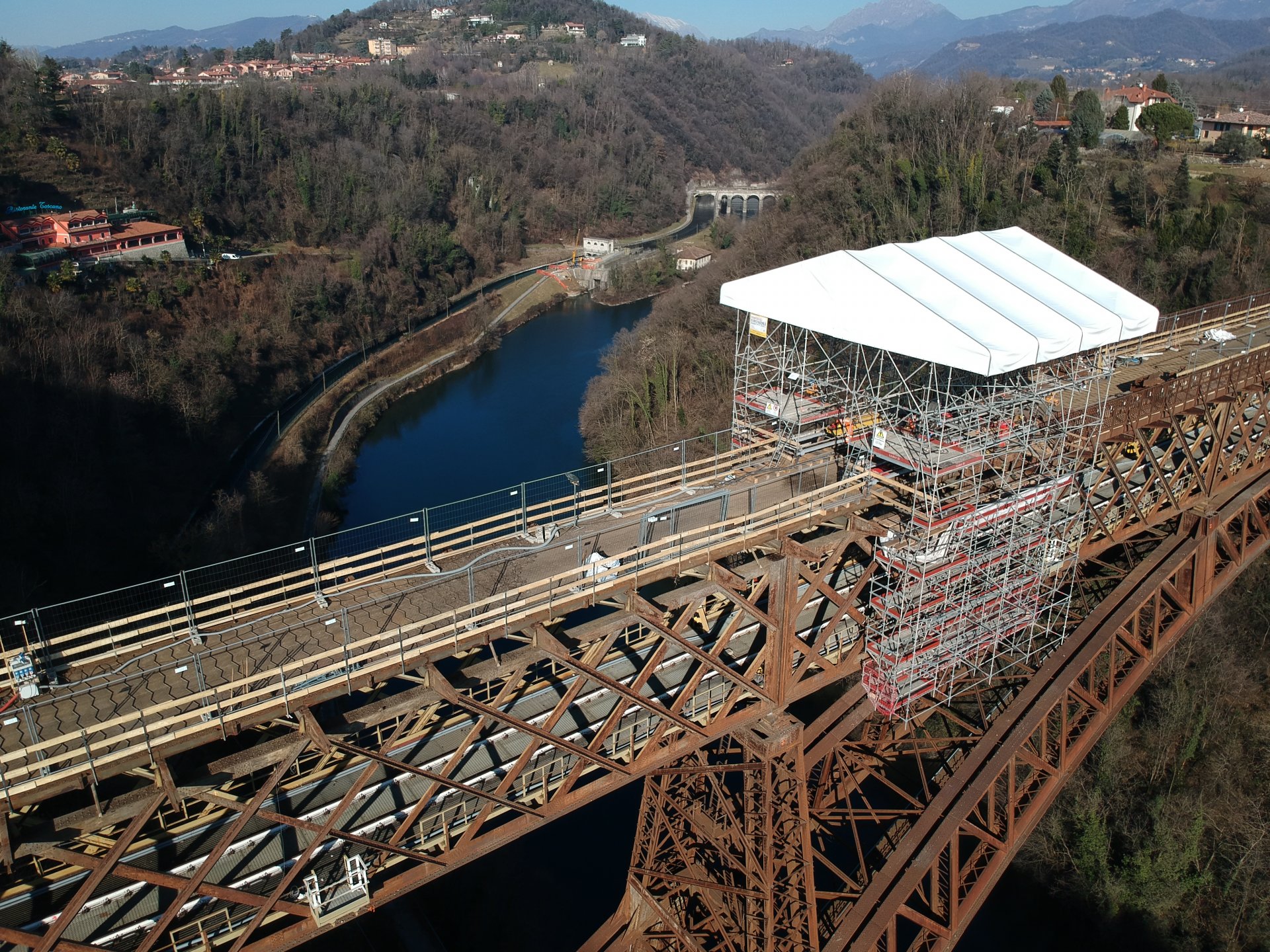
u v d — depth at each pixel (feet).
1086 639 95.14
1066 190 284.41
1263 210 266.77
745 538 76.89
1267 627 146.72
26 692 62.13
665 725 74.28
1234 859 118.21
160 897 62.54
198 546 195.62
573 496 90.53
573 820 139.54
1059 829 126.31
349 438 281.33
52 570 181.88
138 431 232.32
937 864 80.53
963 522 81.41
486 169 568.82
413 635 69.51
